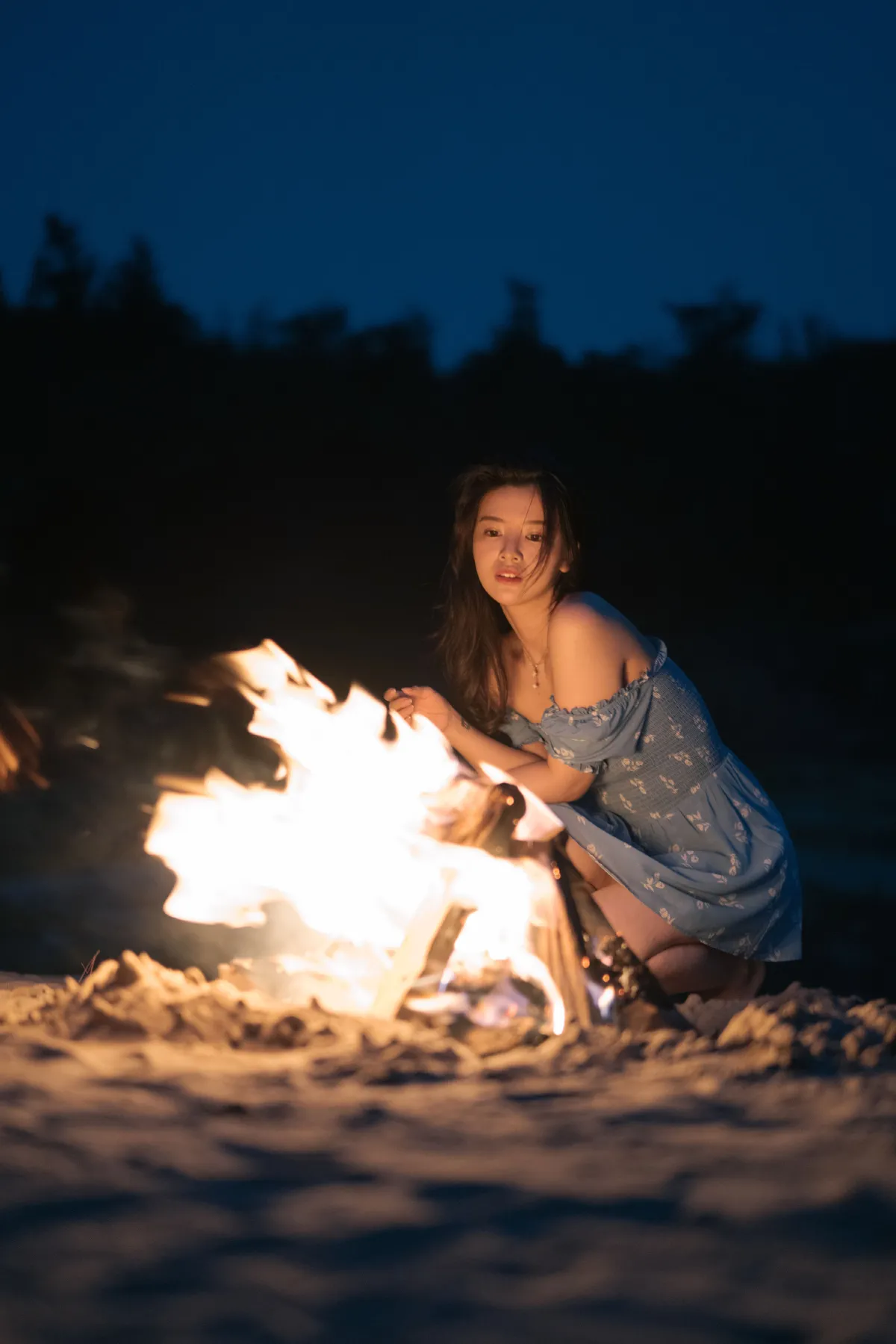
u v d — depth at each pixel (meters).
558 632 3.29
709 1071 2.43
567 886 3.04
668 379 29.14
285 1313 1.38
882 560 27.09
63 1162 1.81
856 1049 2.57
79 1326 1.35
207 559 24.42
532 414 27.30
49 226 28.53
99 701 15.73
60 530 22.89
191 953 7.10
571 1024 2.81
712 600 26.88
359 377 27.97
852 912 10.87
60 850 9.88
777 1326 1.36
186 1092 2.20
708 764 3.39
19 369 26.17
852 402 28.89
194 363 27.44
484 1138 1.98
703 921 3.24
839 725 22.53
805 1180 1.78
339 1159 1.87
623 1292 1.43
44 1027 2.67
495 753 3.45
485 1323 1.36
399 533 25.36
